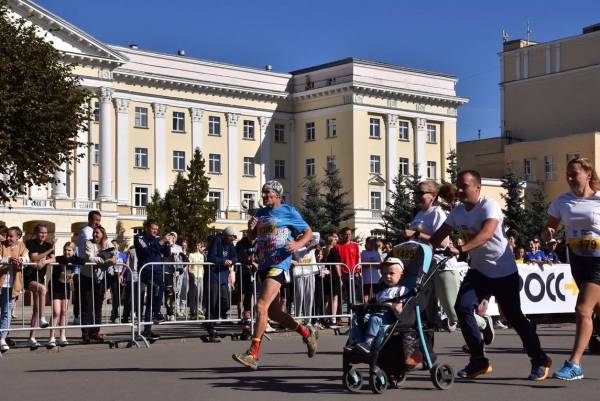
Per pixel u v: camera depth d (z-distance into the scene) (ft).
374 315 28.86
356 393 28.76
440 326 30.91
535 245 75.15
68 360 41.60
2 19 104.22
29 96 99.50
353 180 247.50
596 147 237.25
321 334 57.88
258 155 256.32
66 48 206.69
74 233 205.46
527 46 269.03
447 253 29.71
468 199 30.68
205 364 38.70
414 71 261.03
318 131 257.75
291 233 34.68
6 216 191.42
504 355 41.16
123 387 31.12
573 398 27.25
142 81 233.35
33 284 49.24
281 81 262.26
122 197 227.40
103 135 215.51
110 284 57.52
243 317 55.47
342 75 251.39
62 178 203.31
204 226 189.16
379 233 209.26
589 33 253.65
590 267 30.63
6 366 39.42
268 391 29.50
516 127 270.67
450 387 29.73
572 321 68.08
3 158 97.04
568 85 258.16
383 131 255.70
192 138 242.78
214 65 248.52
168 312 64.23
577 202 30.71
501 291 30.96
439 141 268.00
